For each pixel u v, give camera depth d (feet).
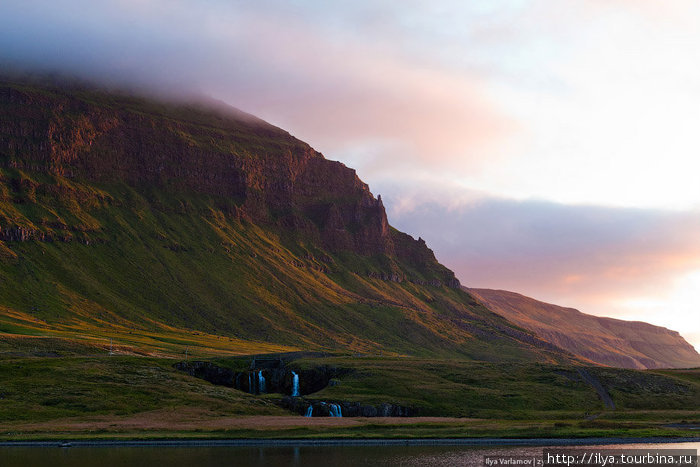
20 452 408.05
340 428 471.21
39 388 568.41
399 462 380.78
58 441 433.89
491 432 460.55
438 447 427.74
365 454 404.98
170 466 369.09
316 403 565.94
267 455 401.90
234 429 464.24
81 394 558.97
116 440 435.94
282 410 565.94
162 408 543.39
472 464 378.12
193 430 463.42
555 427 481.05
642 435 453.17
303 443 437.58
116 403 544.21
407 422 497.46
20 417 504.02
